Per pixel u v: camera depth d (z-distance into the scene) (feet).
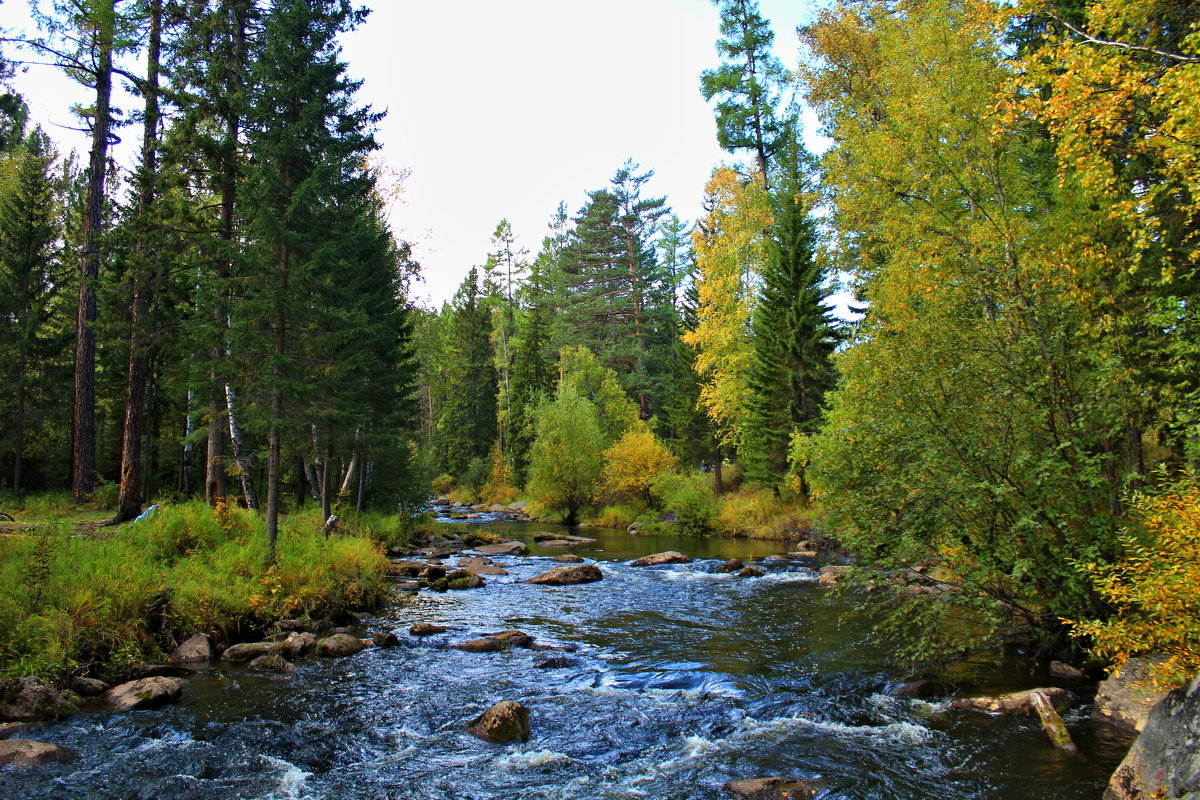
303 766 24.73
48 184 111.24
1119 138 28.66
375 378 85.46
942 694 31.24
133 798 22.03
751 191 105.40
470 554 87.81
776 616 49.75
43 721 27.96
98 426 111.34
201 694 32.27
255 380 49.57
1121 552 28.58
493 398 228.02
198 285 66.28
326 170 50.62
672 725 28.78
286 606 45.39
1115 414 29.48
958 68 50.24
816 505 95.86
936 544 32.14
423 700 31.96
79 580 36.01
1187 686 19.76
